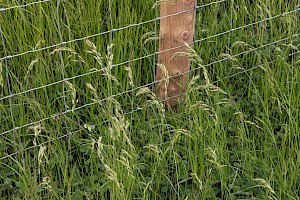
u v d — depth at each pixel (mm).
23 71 3088
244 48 3523
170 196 2664
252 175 2721
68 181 2592
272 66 3354
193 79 2781
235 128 3010
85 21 3234
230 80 3432
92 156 2693
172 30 2998
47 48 2941
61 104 3016
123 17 3293
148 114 2959
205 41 3424
